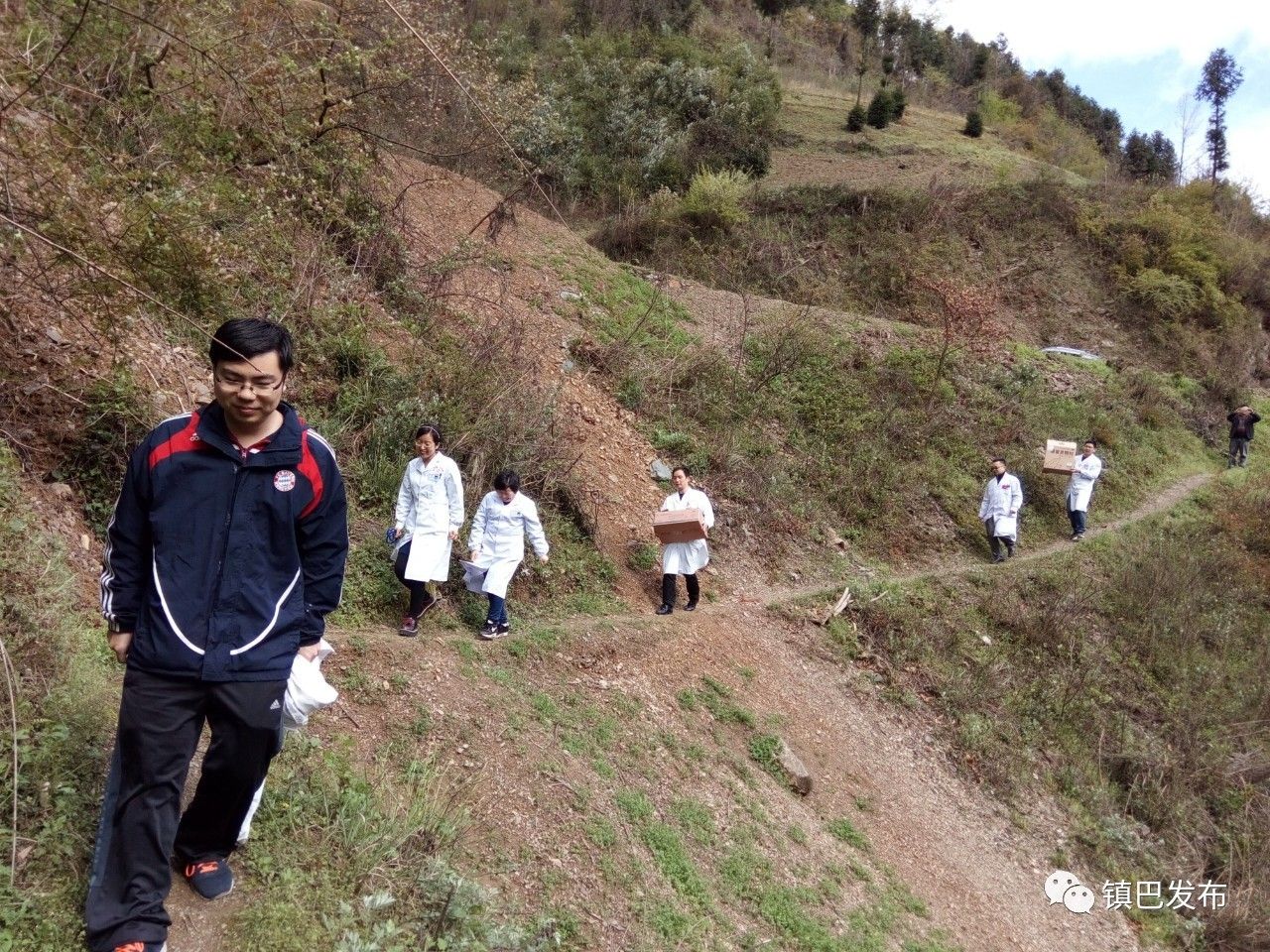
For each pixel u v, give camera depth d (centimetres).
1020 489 1391
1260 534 1694
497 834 532
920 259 2375
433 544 704
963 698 1067
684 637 916
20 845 334
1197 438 2041
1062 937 827
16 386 575
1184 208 2702
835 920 654
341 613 691
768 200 2514
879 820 837
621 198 2467
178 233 520
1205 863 1033
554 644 786
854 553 1270
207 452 313
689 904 580
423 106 1094
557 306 1419
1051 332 2359
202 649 308
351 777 480
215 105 643
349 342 882
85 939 308
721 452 1254
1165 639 1348
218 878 353
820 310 1847
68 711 394
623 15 3275
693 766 737
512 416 958
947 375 1739
